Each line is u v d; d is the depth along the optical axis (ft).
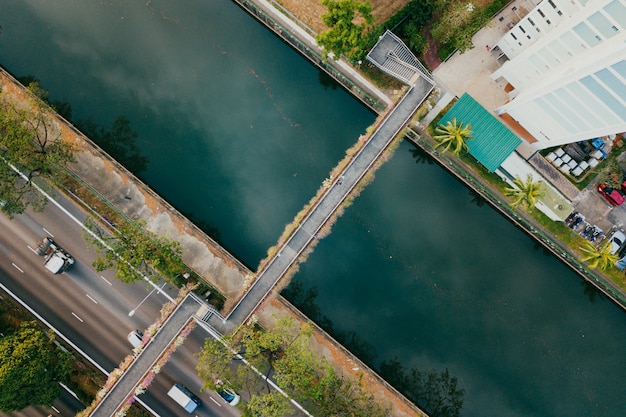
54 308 226.58
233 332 209.15
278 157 232.53
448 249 233.35
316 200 221.66
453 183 232.32
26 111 210.79
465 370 231.09
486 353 231.50
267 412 198.59
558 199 216.13
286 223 230.48
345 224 232.32
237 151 232.73
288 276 224.53
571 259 226.38
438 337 231.71
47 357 206.18
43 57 233.55
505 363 231.50
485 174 225.15
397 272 232.53
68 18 233.35
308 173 231.91
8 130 206.80
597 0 157.69
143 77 233.14
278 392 219.82
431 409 230.07
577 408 231.09
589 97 169.89
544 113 197.06
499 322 232.32
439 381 230.68
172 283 223.30
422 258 232.53
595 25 161.17
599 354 232.12
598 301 232.32
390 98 224.74
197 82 232.94
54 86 233.55
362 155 219.61
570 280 232.32
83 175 227.81
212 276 225.35
